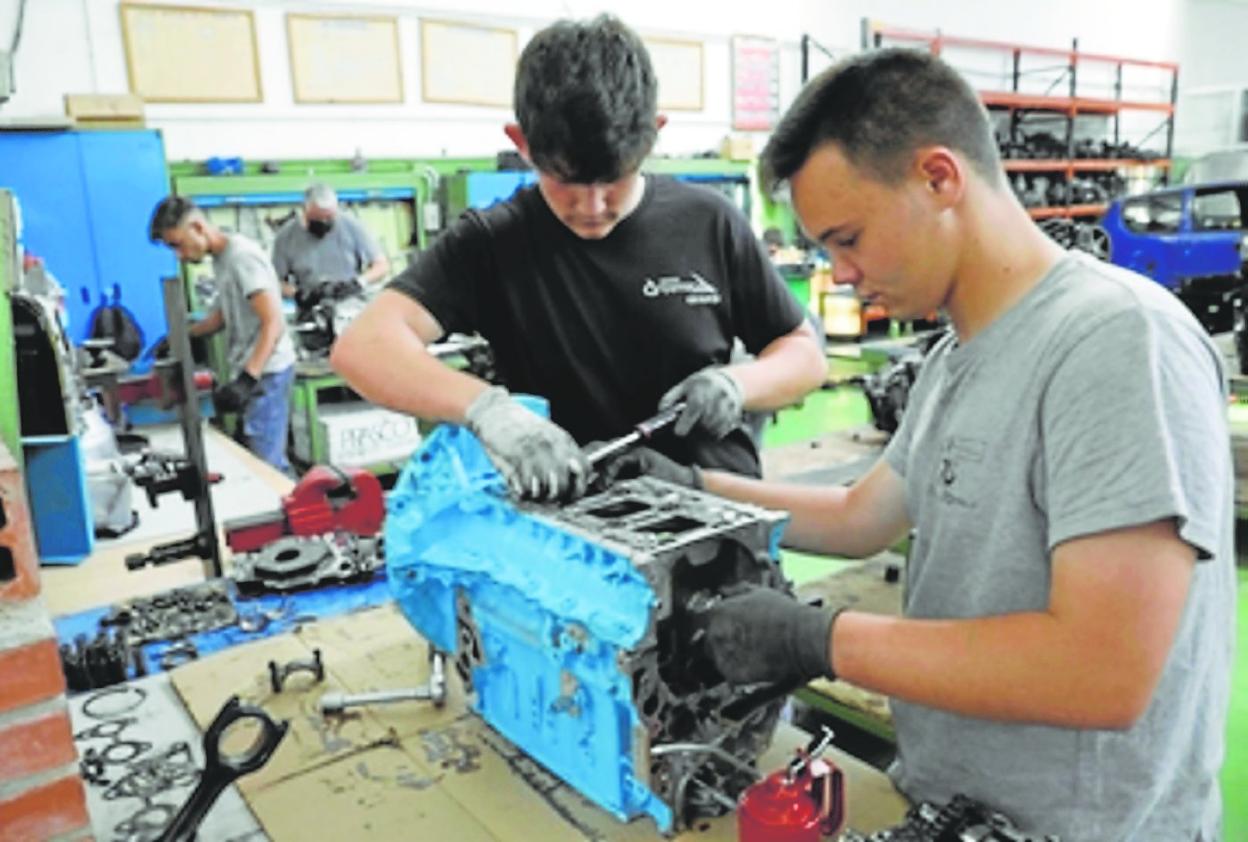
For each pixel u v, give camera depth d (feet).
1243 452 8.97
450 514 3.49
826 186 2.46
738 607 2.63
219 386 10.37
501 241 4.17
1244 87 30.66
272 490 8.16
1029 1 26.40
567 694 2.99
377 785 3.19
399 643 4.25
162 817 3.06
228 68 14.76
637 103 3.32
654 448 4.11
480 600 3.34
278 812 3.05
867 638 2.41
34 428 6.20
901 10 23.73
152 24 13.98
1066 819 2.65
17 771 2.44
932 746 2.91
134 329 12.54
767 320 4.49
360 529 5.90
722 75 21.07
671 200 4.26
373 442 12.12
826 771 2.71
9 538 2.39
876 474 3.41
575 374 4.20
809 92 2.50
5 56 6.13
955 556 2.69
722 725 2.96
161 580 6.13
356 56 15.94
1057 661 2.15
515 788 3.15
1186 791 2.72
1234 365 10.51
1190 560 2.14
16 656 2.39
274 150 15.46
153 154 12.51
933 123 2.35
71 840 2.56
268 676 3.95
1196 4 31.58
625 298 4.13
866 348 12.93
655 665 2.72
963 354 2.67
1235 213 20.34
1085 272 2.47
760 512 2.98
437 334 4.19
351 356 3.83
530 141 3.35
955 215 2.47
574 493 3.11
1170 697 2.54
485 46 17.34
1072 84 25.77
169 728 3.65
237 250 10.03
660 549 2.67
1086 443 2.19
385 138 16.56
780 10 21.65
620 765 2.89
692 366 4.23
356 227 13.16
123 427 8.65
